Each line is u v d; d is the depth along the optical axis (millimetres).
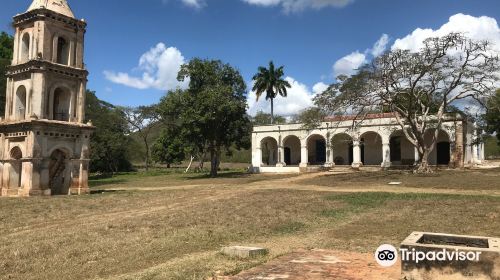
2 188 27641
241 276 7102
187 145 45750
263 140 49281
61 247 11250
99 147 58344
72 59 29234
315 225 14055
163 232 12930
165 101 49281
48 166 27172
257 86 59625
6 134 27984
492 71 30625
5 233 14312
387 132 41281
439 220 13977
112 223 15148
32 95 26938
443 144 41312
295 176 38656
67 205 21328
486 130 39062
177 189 31250
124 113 67438
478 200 18766
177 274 7824
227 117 43219
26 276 8781
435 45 30156
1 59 37906
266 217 15539
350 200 20266
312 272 7277
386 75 31141
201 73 44031
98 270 9039
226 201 21297
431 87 32344
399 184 27422
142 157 83250
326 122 44469
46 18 27734
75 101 29266
